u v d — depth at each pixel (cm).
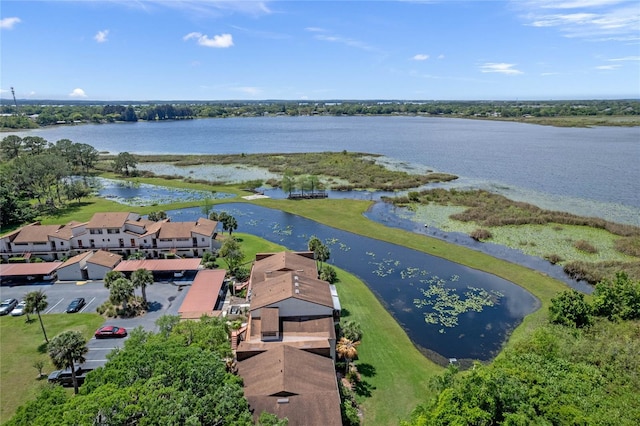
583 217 10425
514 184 14288
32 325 5803
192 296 6275
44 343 5378
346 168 17012
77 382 4541
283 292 5328
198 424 2877
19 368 4891
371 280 7438
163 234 8300
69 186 12875
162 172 17300
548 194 12925
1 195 10519
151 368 3584
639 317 5731
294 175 15875
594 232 9688
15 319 5966
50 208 11800
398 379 4762
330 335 4947
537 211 10894
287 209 11844
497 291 7019
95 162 18762
